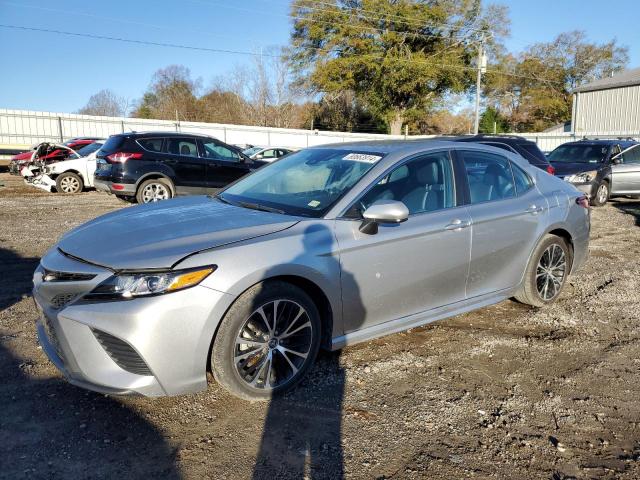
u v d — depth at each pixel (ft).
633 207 41.93
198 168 36.63
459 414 10.55
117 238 10.52
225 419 10.09
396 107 148.87
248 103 155.02
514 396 11.32
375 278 11.79
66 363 9.73
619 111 122.83
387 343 13.76
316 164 13.87
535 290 16.01
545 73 185.88
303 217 11.53
